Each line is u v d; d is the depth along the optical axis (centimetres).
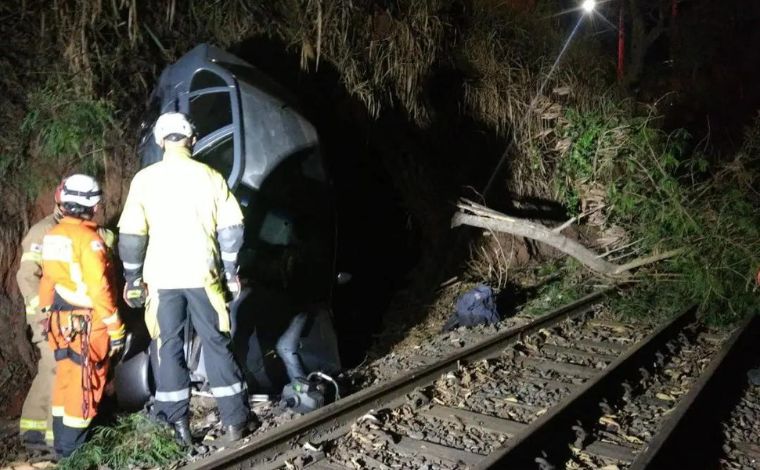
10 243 624
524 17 1214
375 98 930
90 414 479
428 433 511
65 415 477
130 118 711
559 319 830
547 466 452
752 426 558
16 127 645
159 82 667
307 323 609
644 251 1020
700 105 1842
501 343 720
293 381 541
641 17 1811
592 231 1182
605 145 1061
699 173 1104
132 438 483
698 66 1919
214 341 484
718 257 895
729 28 1945
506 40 1170
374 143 939
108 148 683
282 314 593
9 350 613
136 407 548
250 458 453
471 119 1111
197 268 477
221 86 618
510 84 1142
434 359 675
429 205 986
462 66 1095
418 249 977
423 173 991
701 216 941
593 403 570
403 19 957
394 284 930
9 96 652
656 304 902
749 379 659
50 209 653
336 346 628
